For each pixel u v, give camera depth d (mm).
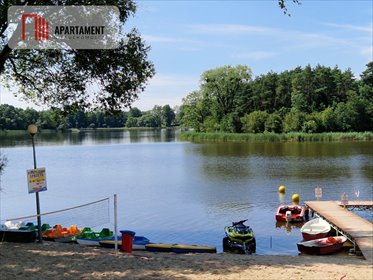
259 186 33500
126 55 14258
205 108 105500
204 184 35062
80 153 65812
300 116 94188
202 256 13797
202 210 25672
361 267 11828
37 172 14484
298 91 104500
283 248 18234
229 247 17797
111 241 16438
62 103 16297
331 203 26047
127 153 64938
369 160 48281
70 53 14555
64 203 28703
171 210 25750
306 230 19484
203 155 58938
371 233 18016
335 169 41625
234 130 98938
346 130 93688
